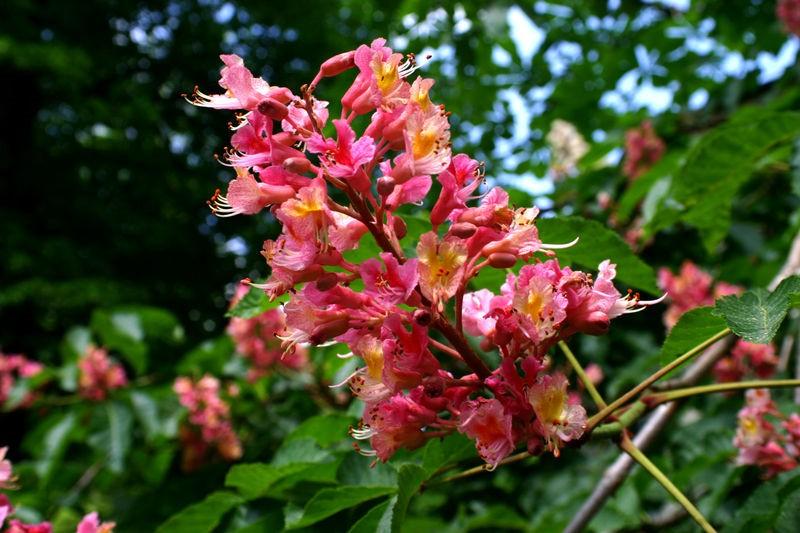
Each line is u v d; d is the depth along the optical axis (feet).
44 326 43.01
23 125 52.01
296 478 8.90
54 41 50.44
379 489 7.92
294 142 6.18
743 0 23.22
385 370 6.01
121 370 20.99
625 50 24.49
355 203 5.99
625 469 10.88
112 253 50.06
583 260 9.27
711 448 12.44
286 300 9.04
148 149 55.67
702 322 7.89
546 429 5.99
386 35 23.57
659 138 21.76
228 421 19.67
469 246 6.25
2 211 47.19
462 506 16.38
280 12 58.95
